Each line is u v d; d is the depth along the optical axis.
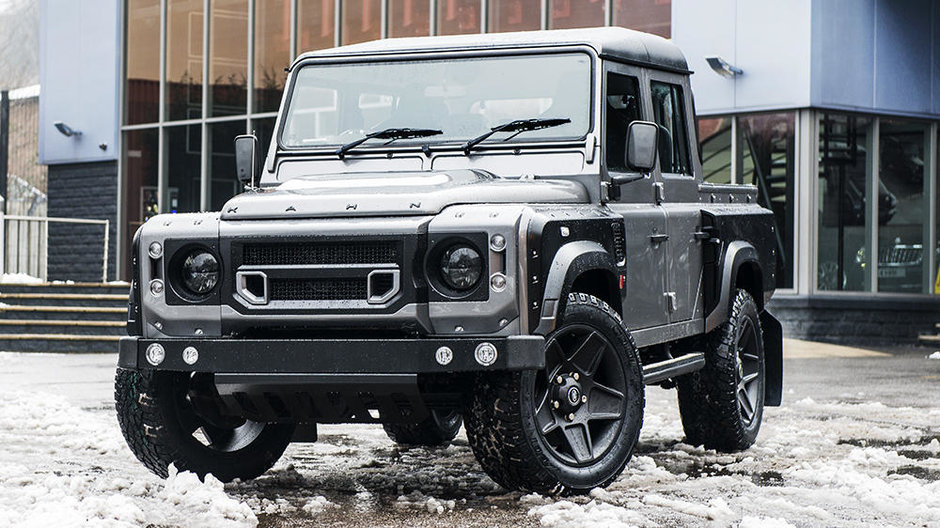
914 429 9.20
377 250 5.88
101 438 8.45
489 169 6.72
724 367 7.90
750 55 18.20
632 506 6.04
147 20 23.88
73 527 5.25
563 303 5.91
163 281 6.21
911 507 6.00
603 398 6.38
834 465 7.27
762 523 5.46
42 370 14.50
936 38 19.09
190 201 23.17
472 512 5.92
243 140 7.16
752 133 18.38
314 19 21.72
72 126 24.75
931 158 19.23
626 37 7.25
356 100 7.12
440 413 8.33
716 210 7.98
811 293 18.16
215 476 6.77
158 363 6.14
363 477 7.04
